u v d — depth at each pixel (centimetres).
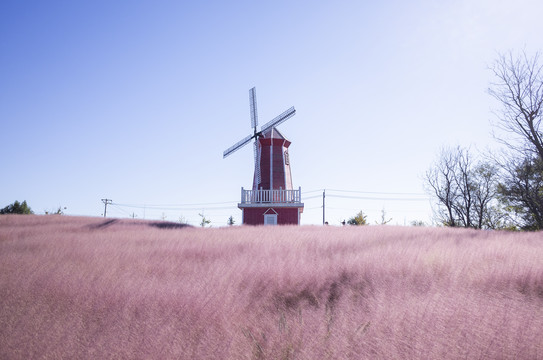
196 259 934
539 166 2138
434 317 461
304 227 2070
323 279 696
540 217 2238
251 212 2703
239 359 396
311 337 427
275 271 730
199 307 525
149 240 1328
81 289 621
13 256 932
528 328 429
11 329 468
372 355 385
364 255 884
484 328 427
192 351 409
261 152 3145
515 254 843
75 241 1296
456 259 790
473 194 3055
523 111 2117
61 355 412
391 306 509
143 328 463
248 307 546
